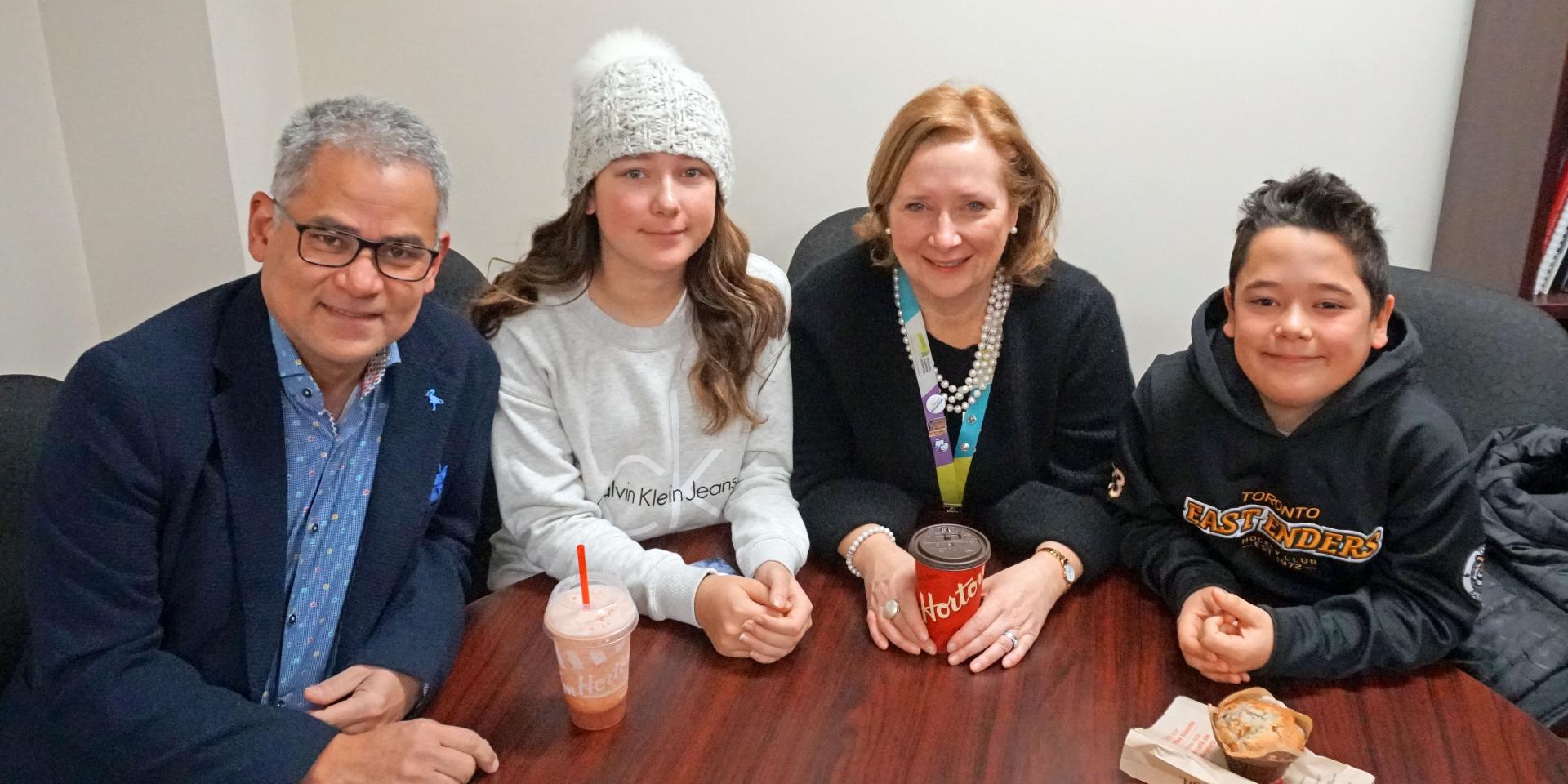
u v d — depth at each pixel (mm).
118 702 1001
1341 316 1147
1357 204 1147
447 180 1104
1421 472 1181
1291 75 2086
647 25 2225
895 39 2168
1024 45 2137
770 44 2205
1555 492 1542
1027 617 1232
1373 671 1156
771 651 1163
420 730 1001
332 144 1000
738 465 1537
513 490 1416
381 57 2305
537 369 1434
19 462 1215
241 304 1115
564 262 1454
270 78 2217
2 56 1944
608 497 1472
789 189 2318
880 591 1274
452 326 1290
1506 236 1896
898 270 1503
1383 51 2041
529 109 2318
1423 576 1190
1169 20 2080
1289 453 1253
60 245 2113
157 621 1085
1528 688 1315
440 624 1178
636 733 1053
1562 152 1784
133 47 2021
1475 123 1968
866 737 1046
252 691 1139
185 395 1053
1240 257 1209
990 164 1322
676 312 1469
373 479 1203
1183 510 1362
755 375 1524
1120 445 1438
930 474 1547
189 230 2156
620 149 1303
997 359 1483
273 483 1105
